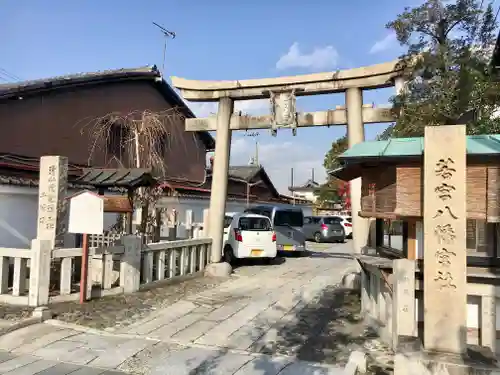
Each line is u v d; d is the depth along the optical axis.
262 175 29.81
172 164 17.50
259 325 6.50
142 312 6.97
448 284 4.47
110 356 5.10
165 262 9.38
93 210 7.12
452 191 4.49
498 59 6.92
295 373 4.68
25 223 10.44
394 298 5.15
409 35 7.21
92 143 13.45
